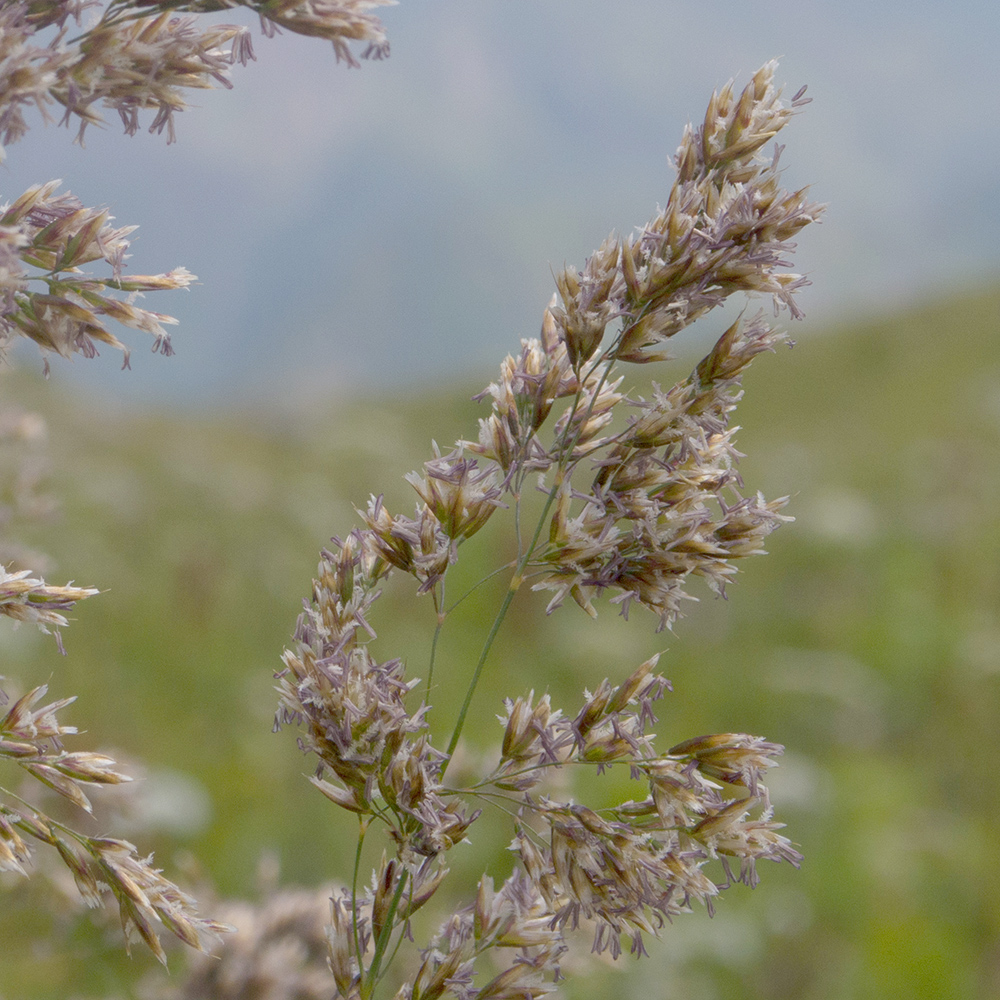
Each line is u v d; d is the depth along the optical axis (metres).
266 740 6.90
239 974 2.91
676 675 8.66
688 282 1.69
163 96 1.49
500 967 2.11
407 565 1.73
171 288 1.59
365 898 1.95
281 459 19.53
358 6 1.57
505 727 1.77
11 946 3.90
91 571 8.84
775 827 1.72
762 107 1.73
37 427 3.36
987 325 42.22
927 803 6.73
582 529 1.73
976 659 8.10
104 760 1.63
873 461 16.70
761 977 5.20
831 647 9.03
